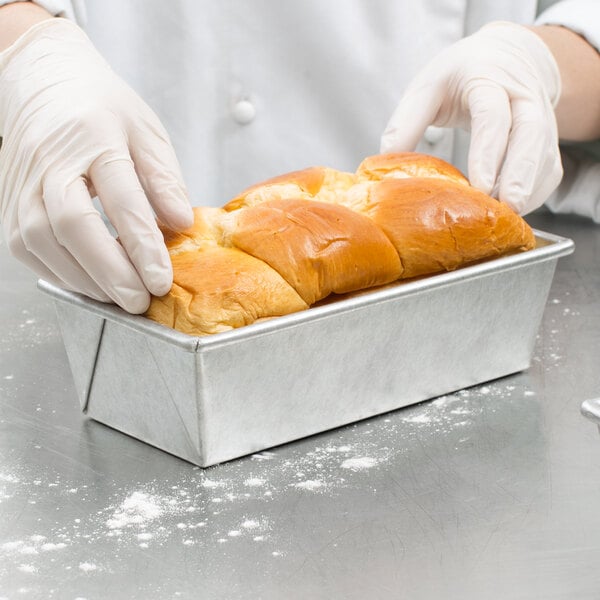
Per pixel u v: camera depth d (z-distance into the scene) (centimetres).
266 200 131
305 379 113
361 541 95
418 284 117
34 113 125
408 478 108
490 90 162
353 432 118
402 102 172
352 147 215
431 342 123
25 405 126
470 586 88
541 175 166
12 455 113
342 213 123
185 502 103
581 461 112
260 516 100
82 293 117
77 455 113
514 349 133
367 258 120
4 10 176
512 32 183
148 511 101
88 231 112
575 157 217
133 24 202
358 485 106
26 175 121
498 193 152
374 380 120
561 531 97
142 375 111
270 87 208
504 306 129
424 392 126
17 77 136
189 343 100
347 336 114
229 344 102
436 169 144
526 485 106
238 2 200
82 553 94
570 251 133
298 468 110
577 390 130
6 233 127
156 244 112
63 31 145
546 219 205
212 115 208
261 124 210
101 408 120
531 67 172
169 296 110
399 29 206
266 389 110
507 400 127
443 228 126
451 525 98
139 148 125
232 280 111
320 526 98
